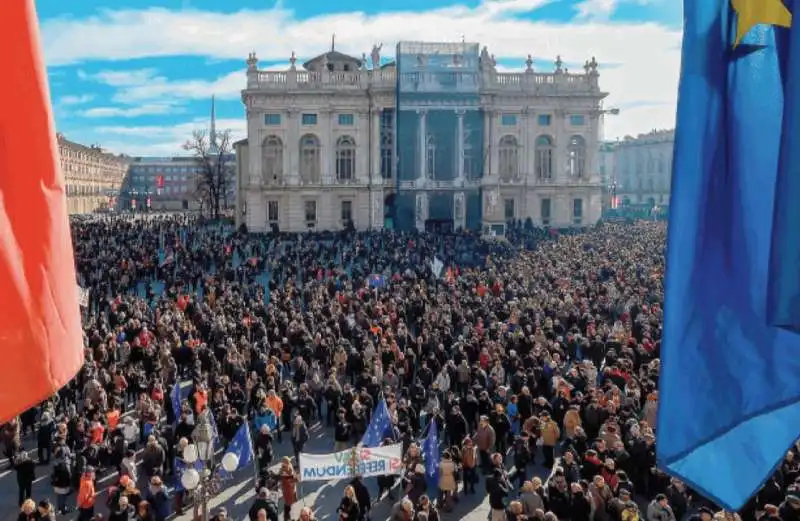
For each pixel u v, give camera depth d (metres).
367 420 22.75
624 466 18.12
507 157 87.44
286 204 85.06
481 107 84.94
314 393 26.06
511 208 87.56
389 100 84.50
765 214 6.84
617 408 20.42
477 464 21.48
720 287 6.94
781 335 6.84
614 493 16.34
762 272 6.85
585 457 17.62
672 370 6.89
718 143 6.88
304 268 52.62
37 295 5.80
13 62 5.70
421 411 24.80
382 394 21.81
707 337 6.93
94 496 19.16
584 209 88.75
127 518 15.72
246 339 29.38
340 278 46.53
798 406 7.25
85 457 20.25
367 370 25.22
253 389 24.44
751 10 6.75
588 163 88.44
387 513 19.48
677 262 6.90
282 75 83.50
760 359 6.88
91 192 178.12
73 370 6.11
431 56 81.56
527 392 22.56
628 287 38.50
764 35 6.81
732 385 6.89
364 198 85.62
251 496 20.44
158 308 36.00
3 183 5.71
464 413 22.89
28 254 5.79
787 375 6.84
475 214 85.62
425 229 82.88
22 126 5.75
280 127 84.12
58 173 5.99
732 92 6.86
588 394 21.58
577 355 29.06
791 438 7.21
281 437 24.45
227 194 163.38
